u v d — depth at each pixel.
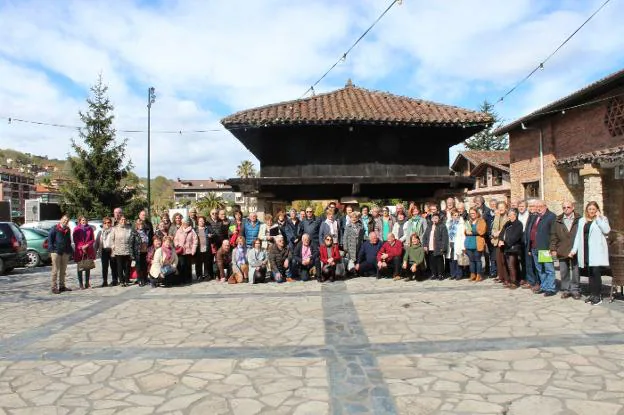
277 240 10.82
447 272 11.52
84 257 10.83
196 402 3.97
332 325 6.50
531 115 17.12
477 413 3.61
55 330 6.68
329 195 13.55
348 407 3.78
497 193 27.19
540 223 8.27
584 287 8.99
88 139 27.61
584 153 15.29
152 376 4.64
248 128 12.09
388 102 13.88
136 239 10.89
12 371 4.91
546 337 5.61
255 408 3.81
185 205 66.94
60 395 4.22
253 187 12.28
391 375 4.48
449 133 13.05
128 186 29.20
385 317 6.89
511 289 8.94
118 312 7.89
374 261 11.05
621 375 4.32
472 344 5.42
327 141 12.77
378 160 12.81
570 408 3.66
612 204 14.66
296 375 4.55
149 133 25.39
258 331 6.30
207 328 6.55
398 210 11.39
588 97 14.70
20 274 14.35
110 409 3.88
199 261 11.73
